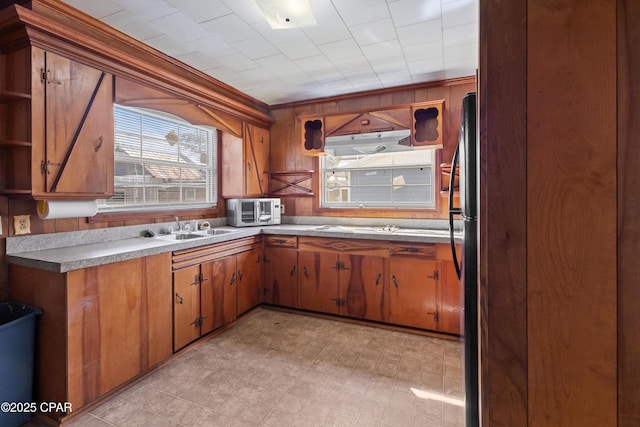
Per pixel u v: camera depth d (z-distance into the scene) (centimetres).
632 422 70
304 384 211
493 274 78
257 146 384
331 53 266
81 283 181
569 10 71
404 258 293
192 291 257
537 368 75
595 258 71
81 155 204
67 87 196
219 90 336
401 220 354
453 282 277
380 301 303
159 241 250
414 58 277
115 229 256
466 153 145
